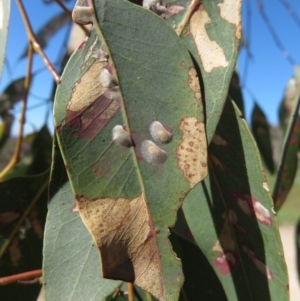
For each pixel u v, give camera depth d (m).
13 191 0.16
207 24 0.12
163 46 0.11
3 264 0.16
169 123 0.10
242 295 0.14
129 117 0.10
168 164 0.10
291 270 0.96
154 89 0.11
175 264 0.10
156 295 0.09
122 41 0.11
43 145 0.26
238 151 0.13
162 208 0.10
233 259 0.14
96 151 0.10
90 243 0.12
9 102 0.30
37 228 0.16
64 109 0.10
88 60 0.10
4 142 0.32
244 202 0.13
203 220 0.15
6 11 0.11
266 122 0.27
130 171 0.10
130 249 0.10
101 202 0.10
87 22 0.11
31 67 0.19
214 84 0.11
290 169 0.20
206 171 0.10
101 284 0.11
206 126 0.11
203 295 0.15
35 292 0.16
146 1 0.12
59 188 0.12
